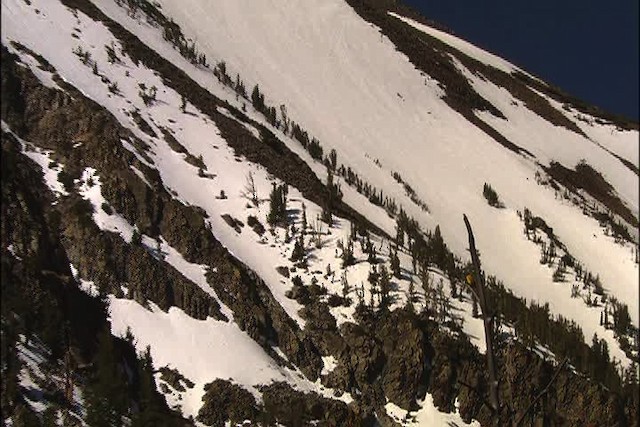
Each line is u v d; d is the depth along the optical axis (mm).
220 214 52562
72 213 43719
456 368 46719
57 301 36094
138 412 34688
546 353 51719
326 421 42219
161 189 49344
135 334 40812
